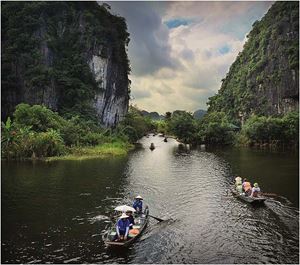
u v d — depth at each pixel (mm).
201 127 94438
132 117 101062
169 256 17219
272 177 38656
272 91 120688
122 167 43969
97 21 96250
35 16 86062
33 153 48781
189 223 22250
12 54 79438
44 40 85375
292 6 128625
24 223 21609
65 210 24359
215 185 33906
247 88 135625
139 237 19516
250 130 88000
